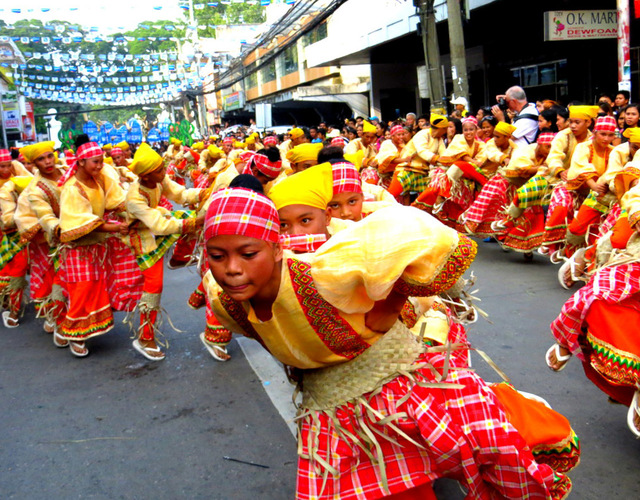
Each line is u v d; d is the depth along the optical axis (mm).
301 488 2295
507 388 2494
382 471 2213
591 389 4258
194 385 4852
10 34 41000
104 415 4465
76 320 5422
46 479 3693
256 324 2197
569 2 14031
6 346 6191
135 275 5488
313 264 2086
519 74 17984
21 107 46000
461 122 9281
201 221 4973
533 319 5672
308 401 2406
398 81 24047
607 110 9000
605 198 6230
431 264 2061
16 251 6707
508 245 7891
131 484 3580
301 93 28328
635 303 3307
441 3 15461
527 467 2215
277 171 4445
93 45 41250
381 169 10086
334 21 27984
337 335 2191
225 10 41406
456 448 2217
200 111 45656
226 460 3760
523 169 7551
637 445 3559
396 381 2295
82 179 5102
